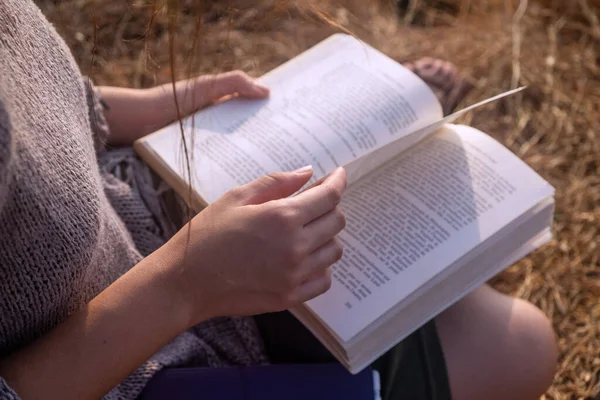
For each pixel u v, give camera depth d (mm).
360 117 888
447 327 820
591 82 1665
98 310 608
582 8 1755
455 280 766
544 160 1523
